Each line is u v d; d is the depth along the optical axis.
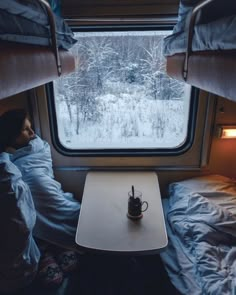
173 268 1.45
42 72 1.04
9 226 1.23
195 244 1.48
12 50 0.78
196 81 1.09
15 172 1.31
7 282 1.31
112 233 1.42
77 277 1.69
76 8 1.73
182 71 1.29
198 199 1.68
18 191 1.27
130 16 1.74
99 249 1.32
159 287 1.65
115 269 1.77
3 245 1.24
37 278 1.49
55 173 2.15
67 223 1.69
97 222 1.51
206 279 1.28
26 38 0.91
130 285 1.67
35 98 1.92
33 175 1.66
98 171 2.11
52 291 1.43
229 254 1.39
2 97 0.69
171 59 1.55
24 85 0.85
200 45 1.06
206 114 1.95
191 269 1.38
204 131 2.00
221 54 0.86
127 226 1.47
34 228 1.63
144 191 1.80
